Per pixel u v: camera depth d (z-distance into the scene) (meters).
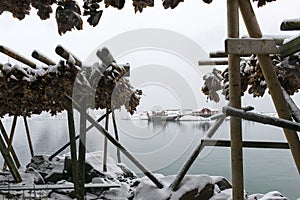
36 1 2.07
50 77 3.39
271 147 3.29
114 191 4.70
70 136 4.18
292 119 2.51
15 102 3.73
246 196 3.99
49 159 6.25
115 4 1.98
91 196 4.72
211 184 3.89
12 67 3.41
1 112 5.14
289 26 2.17
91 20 2.02
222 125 3.20
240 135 2.32
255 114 2.28
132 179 5.86
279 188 4.20
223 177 4.58
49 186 4.83
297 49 2.18
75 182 4.23
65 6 2.00
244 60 3.42
